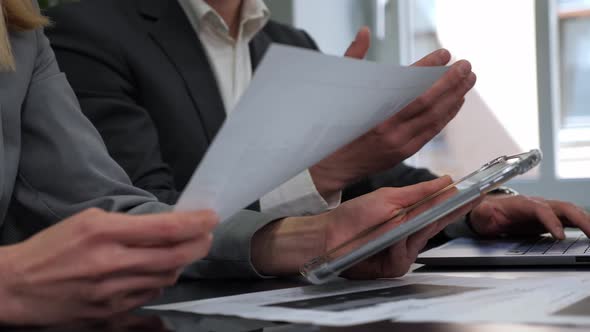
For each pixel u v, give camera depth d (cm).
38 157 88
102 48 137
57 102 91
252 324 53
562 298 59
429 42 281
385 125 95
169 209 79
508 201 117
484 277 77
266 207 102
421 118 93
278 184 65
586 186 252
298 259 79
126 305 53
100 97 132
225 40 157
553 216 109
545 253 89
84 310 51
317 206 102
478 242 110
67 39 138
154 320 55
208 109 141
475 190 67
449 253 94
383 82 59
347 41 286
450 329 48
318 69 51
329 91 54
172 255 51
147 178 123
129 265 49
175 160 137
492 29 265
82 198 85
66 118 90
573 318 50
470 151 269
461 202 66
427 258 90
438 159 273
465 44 271
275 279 83
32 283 49
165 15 145
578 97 260
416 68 62
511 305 56
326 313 55
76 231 49
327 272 67
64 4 145
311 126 57
